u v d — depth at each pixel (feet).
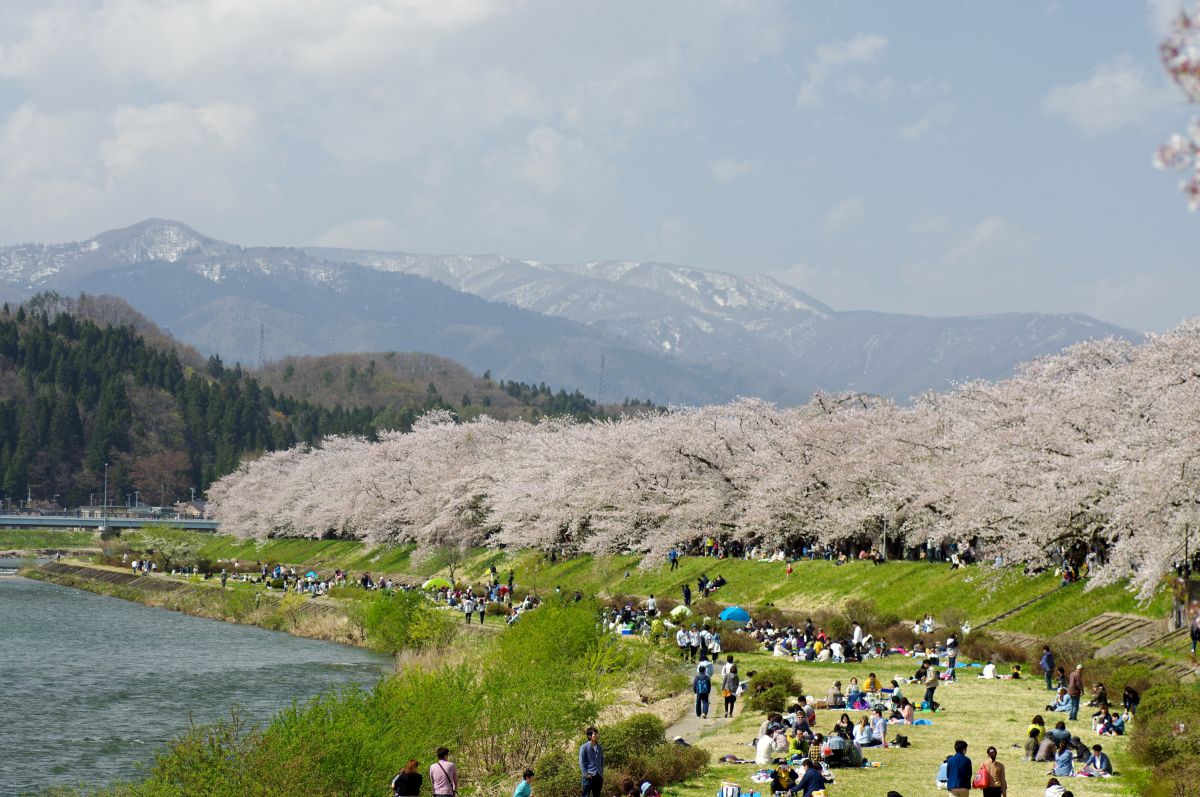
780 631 247.91
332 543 565.94
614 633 209.26
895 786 113.39
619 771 117.08
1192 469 190.19
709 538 357.82
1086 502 220.02
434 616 256.73
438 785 98.37
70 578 513.04
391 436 595.47
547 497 396.37
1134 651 184.75
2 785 149.48
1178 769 105.09
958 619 238.68
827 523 312.09
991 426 270.05
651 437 379.55
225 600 371.56
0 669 249.34
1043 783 114.11
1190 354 227.40
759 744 125.29
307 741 102.17
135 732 183.73
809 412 367.66
